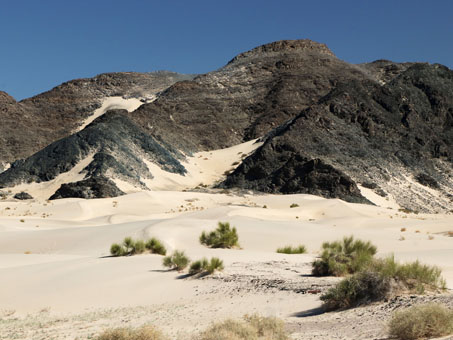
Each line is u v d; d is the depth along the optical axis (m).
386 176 113.62
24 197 104.50
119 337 11.45
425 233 45.94
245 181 116.88
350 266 19.72
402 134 135.88
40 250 41.16
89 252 37.50
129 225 48.31
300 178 106.81
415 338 9.55
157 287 21.02
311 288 17.06
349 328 11.20
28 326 15.69
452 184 120.00
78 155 123.31
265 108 197.75
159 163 132.25
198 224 45.31
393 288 13.36
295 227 44.66
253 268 22.66
